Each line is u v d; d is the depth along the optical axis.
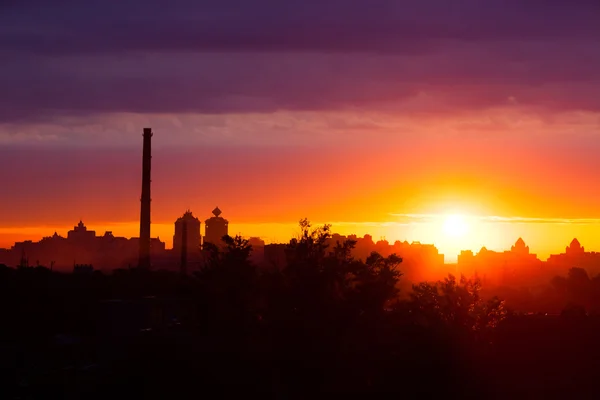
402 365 116.75
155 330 128.25
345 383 113.62
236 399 107.62
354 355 115.44
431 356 118.69
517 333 138.25
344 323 119.44
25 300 154.00
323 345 114.75
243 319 119.00
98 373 113.00
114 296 164.50
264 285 124.56
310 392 113.50
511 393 128.12
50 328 143.75
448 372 120.25
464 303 133.38
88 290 168.25
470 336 128.75
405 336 121.00
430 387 119.00
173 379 106.69
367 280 124.94
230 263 125.31
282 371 113.88
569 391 129.12
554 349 136.75
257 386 110.81
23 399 106.31
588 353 137.50
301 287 122.31
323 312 120.25
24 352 124.62
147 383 106.94
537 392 128.50
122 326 143.62
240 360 111.31
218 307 121.50
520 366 132.62
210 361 109.19
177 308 148.75
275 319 117.38
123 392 106.94
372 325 120.62
